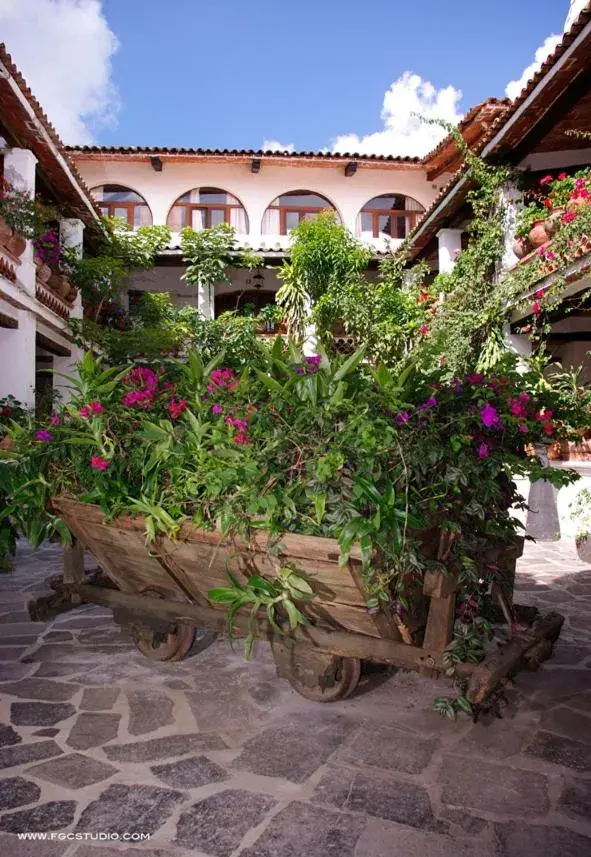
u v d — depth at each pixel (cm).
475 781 266
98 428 338
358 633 321
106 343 1347
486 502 310
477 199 1105
